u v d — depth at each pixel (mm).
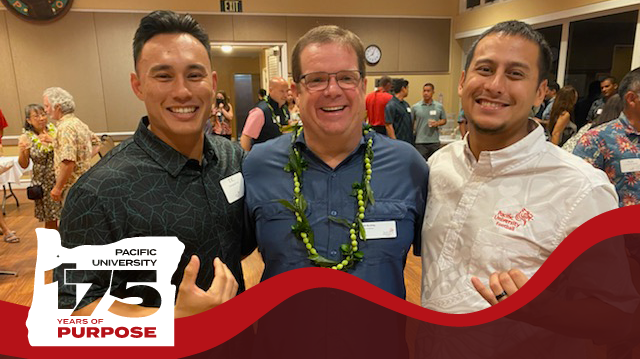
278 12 6723
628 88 1758
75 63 6109
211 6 6469
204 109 1038
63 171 2904
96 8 6043
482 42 1016
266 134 3166
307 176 1131
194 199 1065
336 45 1021
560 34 5426
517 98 981
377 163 1146
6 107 5988
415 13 7270
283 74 6930
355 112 1064
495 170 1038
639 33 4383
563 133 4086
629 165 1787
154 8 6254
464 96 1052
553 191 977
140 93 1041
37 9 5801
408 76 7484
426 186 1204
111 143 5809
